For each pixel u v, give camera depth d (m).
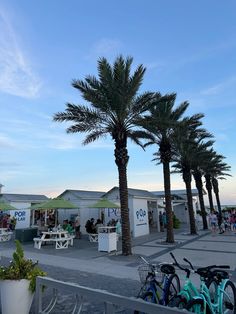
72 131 15.93
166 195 19.69
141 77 14.51
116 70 14.22
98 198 27.52
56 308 6.25
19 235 20.58
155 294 5.39
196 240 20.05
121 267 11.22
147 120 15.87
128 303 3.57
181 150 24.62
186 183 25.81
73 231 22.00
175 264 5.80
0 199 31.80
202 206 31.80
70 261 12.68
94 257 13.74
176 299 5.36
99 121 15.52
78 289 4.33
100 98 14.70
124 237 14.34
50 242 19.73
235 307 5.64
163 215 29.27
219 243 17.97
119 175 15.07
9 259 13.16
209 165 32.78
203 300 5.07
